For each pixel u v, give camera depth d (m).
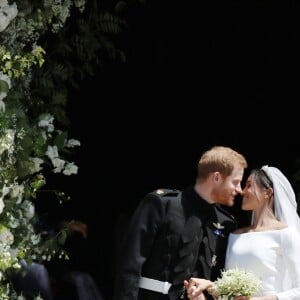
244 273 13.56
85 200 25.95
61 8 16.48
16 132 15.68
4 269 14.71
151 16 25.11
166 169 26.55
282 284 14.00
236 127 25.80
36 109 17.53
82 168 26.08
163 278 14.02
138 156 26.50
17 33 15.99
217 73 25.77
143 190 26.50
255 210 14.66
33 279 17.62
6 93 14.84
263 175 14.69
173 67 25.83
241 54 25.36
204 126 26.14
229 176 14.36
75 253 21.56
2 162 15.22
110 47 19.03
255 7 24.27
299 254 13.95
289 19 24.64
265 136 25.41
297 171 21.98
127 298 13.73
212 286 13.73
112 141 26.36
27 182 16.44
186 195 14.48
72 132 26.05
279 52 25.00
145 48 25.58
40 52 15.97
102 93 26.09
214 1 24.39
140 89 26.19
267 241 14.15
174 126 26.34
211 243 14.34
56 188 25.56
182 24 25.31
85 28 18.34
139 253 13.95
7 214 15.43
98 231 25.69
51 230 18.98
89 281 19.94
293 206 14.59
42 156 16.91
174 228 14.09
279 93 25.19
